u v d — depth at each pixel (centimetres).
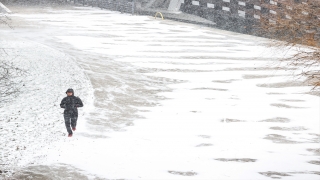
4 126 2222
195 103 2975
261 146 2180
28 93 2867
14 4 8950
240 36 6088
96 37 5547
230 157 1997
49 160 1838
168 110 2783
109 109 2708
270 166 1889
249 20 6819
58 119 2400
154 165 1848
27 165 1770
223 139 2275
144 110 2753
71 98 2173
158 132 2342
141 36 5800
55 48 4631
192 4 7700
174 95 3153
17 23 6356
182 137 2280
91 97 2925
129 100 2953
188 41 5569
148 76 3681
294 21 2138
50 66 3688
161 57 4497
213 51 4941
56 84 3145
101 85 3275
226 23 7175
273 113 2803
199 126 2489
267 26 2402
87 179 1666
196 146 2145
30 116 2414
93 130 2286
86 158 1886
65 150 1966
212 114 2744
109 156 1927
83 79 3378
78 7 9050
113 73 3703
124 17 7744
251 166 1881
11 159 1820
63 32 5791
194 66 4150
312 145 2220
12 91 2884
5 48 4206
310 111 2866
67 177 1673
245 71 4006
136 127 2403
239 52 4906
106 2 8906
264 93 3300
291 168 1872
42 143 2034
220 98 3128
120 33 5975
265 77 3797
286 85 3541
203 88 3391
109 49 4803
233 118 2678
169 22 7312
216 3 7294
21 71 3397
